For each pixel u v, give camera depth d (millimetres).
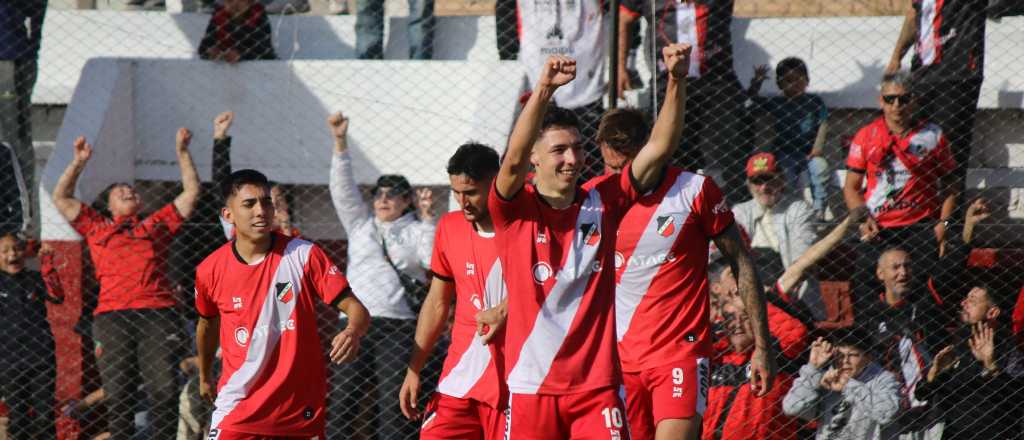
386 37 10117
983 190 8727
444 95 9242
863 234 7355
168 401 7312
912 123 7742
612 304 4609
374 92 9281
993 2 9047
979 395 6945
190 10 10953
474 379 5488
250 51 9438
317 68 9305
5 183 8094
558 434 4668
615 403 4574
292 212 9336
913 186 7688
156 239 7445
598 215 4578
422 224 7566
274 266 5652
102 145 8938
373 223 7641
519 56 8781
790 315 6996
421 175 9242
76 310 7844
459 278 5566
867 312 7168
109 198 7629
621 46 8414
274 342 5668
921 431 6914
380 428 7184
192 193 7688
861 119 9336
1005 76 9164
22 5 8867
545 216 4551
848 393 6867
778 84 8258
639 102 8781
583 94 8367
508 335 4660
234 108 9344
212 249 7867
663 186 5223
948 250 7328
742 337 6859
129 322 7297
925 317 7129
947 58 7730
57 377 7656
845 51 9367
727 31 7988
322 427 5785
